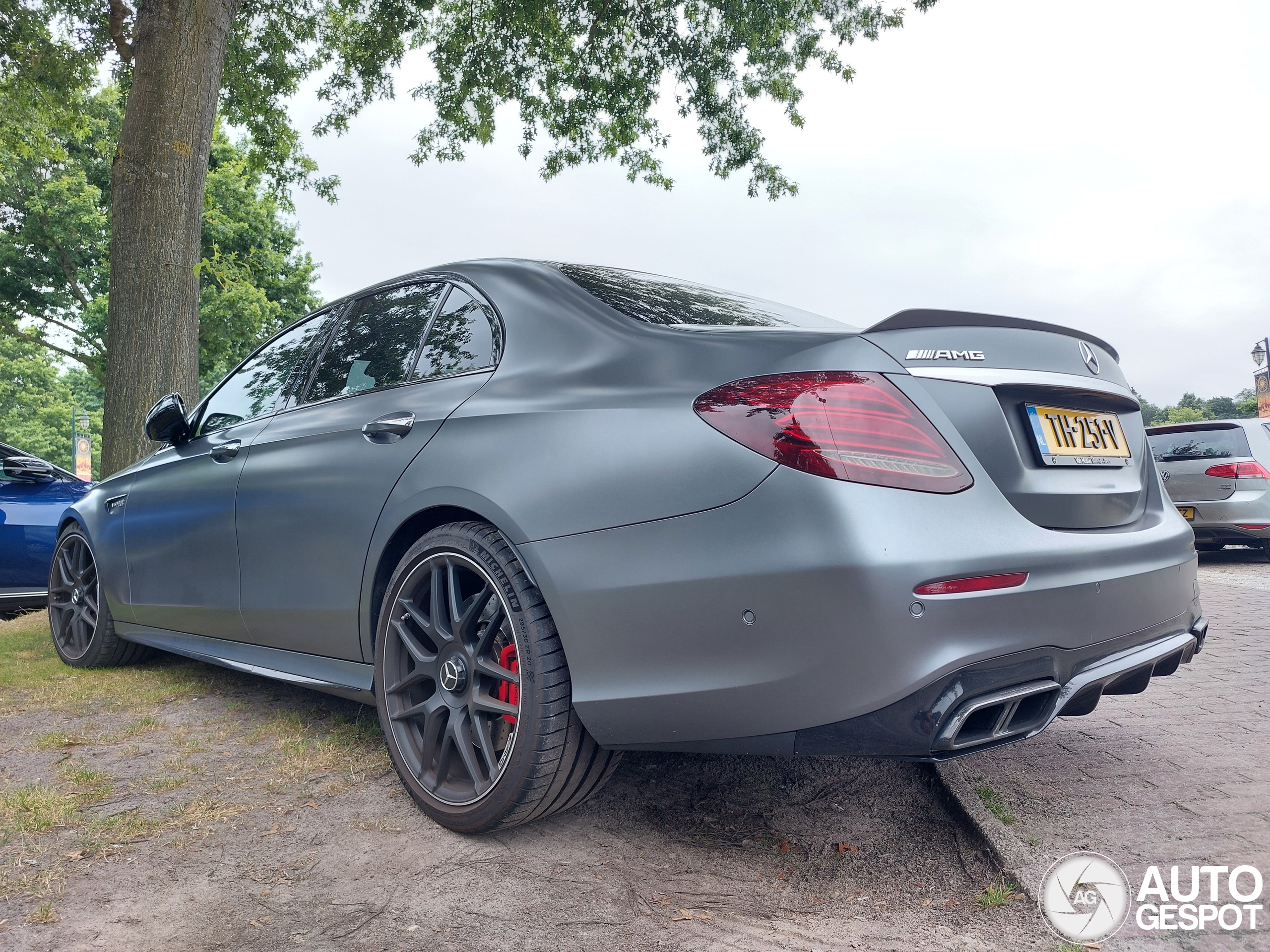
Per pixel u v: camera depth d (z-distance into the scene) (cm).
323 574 246
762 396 168
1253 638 459
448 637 206
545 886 175
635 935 156
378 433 234
